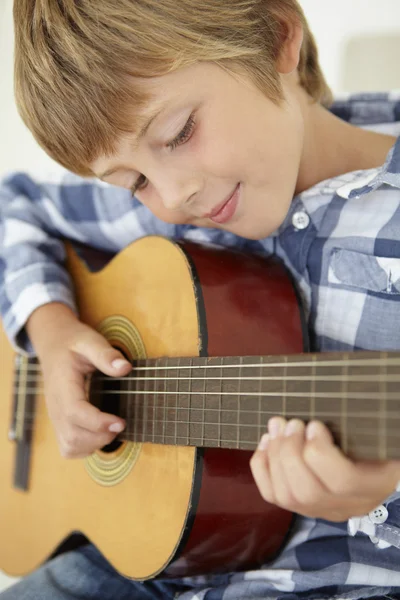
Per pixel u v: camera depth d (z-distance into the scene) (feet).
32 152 6.92
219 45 3.14
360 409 2.36
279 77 3.38
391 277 3.26
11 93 6.95
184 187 3.17
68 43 3.20
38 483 4.42
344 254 3.39
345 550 3.30
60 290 4.33
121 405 3.64
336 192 3.47
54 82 3.28
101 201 4.50
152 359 3.44
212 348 3.26
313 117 3.76
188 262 3.45
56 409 3.85
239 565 3.44
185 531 3.19
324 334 3.49
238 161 3.16
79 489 4.05
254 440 2.81
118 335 3.88
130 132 3.15
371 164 3.82
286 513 3.34
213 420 3.02
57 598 3.73
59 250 4.60
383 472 2.42
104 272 4.12
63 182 4.63
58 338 4.02
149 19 3.11
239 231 3.38
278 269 3.58
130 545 3.56
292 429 2.49
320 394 2.51
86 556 4.01
